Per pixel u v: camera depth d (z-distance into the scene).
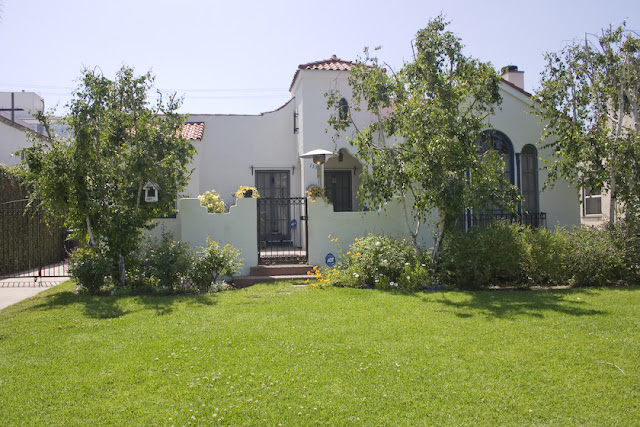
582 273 10.31
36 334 6.55
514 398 4.32
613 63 11.66
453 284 10.21
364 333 6.34
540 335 6.13
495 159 10.44
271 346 5.80
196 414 4.08
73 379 4.86
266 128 16.69
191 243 11.55
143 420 4.00
